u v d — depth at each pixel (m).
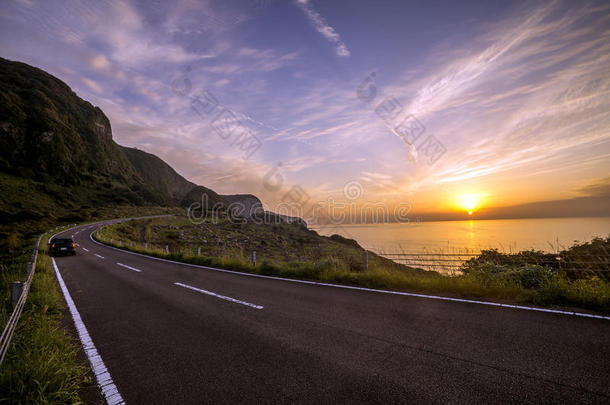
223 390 2.72
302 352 3.45
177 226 59.59
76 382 2.95
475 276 6.52
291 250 38.06
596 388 2.42
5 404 2.45
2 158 91.19
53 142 111.31
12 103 111.81
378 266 8.73
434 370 2.85
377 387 2.60
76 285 8.76
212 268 11.55
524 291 5.28
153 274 10.41
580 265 7.32
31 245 22.30
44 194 79.81
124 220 63.12
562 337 3.46
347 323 4.38
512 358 3.01
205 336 4.16
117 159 170.75
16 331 4.20
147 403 2.60
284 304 5.66
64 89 177.00
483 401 2.33
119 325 4.86
